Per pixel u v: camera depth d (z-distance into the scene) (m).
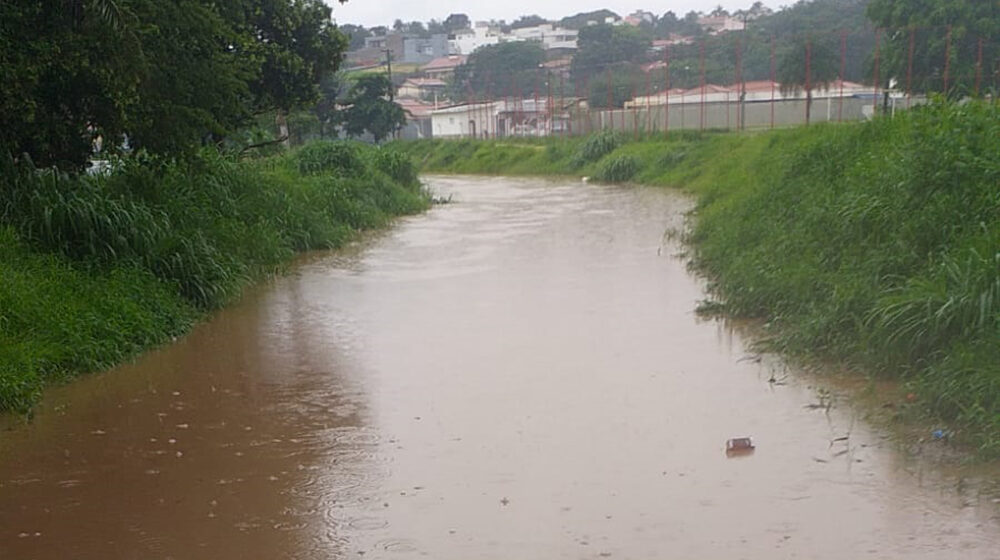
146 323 10.33
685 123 45.03
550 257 15.94
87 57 10.86
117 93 11.12
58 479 6.71
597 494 6.07
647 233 18.66
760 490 5.99
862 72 40.75
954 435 6.42
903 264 8.73
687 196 26.12
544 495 6.09
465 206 26.61
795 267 10.41
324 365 9.52
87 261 10.91
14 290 9.25
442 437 7.27
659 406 7.77
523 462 6.68
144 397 8.59
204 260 12.59
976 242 8.02
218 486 6.50
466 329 10.83
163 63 12.20
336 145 25.17
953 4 28.31
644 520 5.65
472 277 14.28
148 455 7.13
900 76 30.17
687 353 9.38
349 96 48.75
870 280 8.80
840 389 7.81
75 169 12.97
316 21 19.53
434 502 6.07
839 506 5.68
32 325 9.16
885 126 14.21
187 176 15.25
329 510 6.04
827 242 10.62
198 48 13.05
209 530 5.81
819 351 8.63
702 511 5.73
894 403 7.23
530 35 113.94
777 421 7.26
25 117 10.55
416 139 56.00
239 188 17.42
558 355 9.51
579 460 6.66
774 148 22.20
